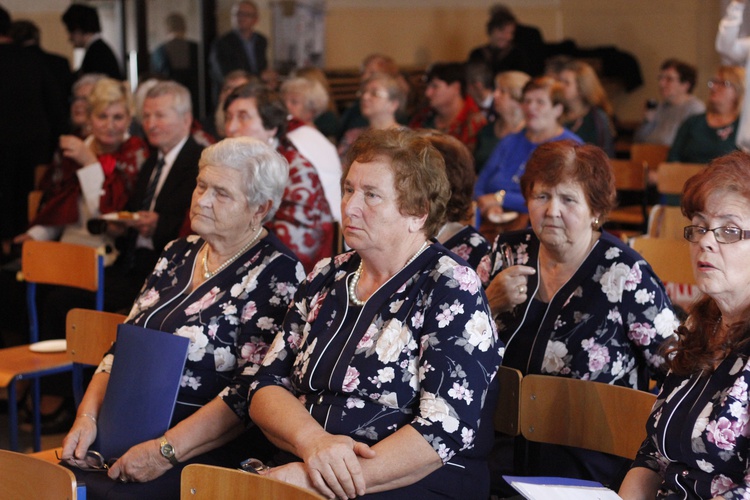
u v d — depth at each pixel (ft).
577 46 32.86
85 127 17.01
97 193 13.88
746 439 5.68
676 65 22.47
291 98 18.63
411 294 6.72
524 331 7.97
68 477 5.51
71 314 9.48
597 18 32.40
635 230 20.44
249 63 28.02
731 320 5.97
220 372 8.01
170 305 8.34
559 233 7.70
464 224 9.62
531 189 7.84
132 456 7.47
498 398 7.45
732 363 5.86
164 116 12.55
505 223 14.02
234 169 8.05
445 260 6.79
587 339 7.68
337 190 13.76
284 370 7.21
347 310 6.95
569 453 7.70
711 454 5.78
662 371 7.55
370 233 6.76
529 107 14.73
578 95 19.84
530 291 8.00
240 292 8.07
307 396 6.93
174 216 12.44
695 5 30.53
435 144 9.07
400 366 6.61
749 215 5.75
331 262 7.35
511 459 8.03
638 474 6.29
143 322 8.29
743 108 12.63
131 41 27.89
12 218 20.70
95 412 8.09
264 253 8.21
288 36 29.71
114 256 13.82
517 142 15.14
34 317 11.87
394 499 6.40
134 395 7.63
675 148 19.35
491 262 8.46
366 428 6.57
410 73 31.86
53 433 12.93
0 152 20.30
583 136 19.93
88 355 9.41
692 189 5.95
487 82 21.15
